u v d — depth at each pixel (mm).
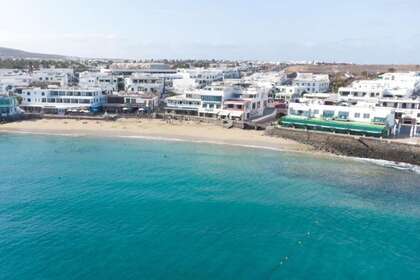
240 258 46188
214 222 55719
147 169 81062
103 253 46281
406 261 46812
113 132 116062
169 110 136000
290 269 44281
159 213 58188
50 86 150000
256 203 63219
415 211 61469
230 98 132125
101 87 155375
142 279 41344
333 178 76938
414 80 142250
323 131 103875
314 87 174250
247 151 96562
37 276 41562
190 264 44469
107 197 64375
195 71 197000
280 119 116250
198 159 89125
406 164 87562
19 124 124562
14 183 71062
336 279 42688
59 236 50250
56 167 81625
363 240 51781
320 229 54656
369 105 108062
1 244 47906
